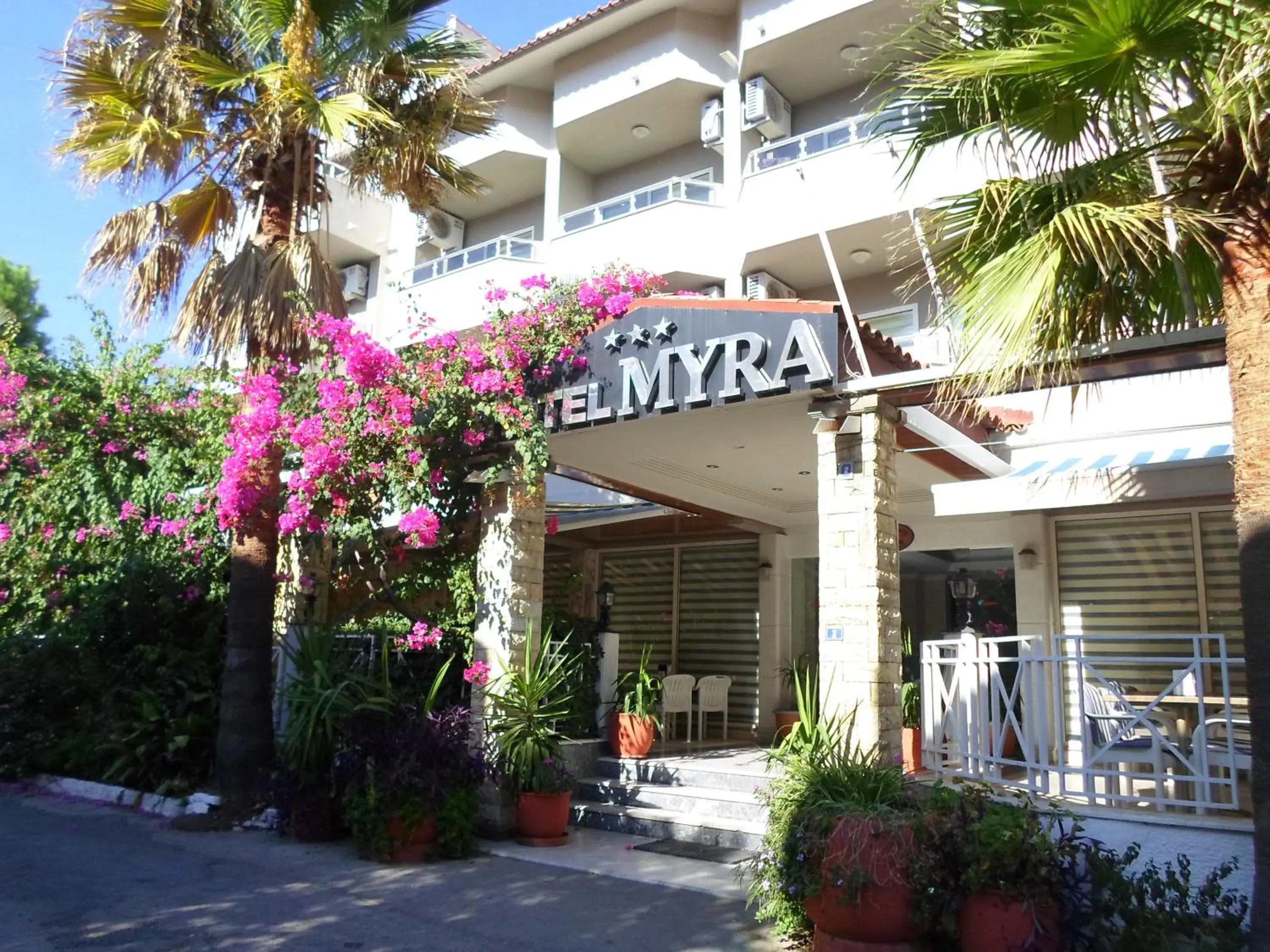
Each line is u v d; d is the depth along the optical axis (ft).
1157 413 34.99
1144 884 17.52
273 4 33.37
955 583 40.86
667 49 56.13
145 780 34.65
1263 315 15.35
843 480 25.55
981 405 32.68
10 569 43.34
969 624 40.22
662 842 28.81
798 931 19.57
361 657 36.78
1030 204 19.58
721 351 27.09
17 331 48.93
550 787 29.04
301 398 32.01
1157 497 25.40
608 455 33.86
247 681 32.58
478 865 25.94
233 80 33.06
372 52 35.45
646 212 55.01
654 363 28.58
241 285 33.06
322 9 34.40
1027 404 37.76
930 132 20.22
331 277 34.37
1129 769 27.99
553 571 55.67
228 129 36.17
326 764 29.14
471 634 35.32
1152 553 35.47
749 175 51.01
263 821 30.22
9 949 18.67
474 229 70.49
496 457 31.42
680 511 44.27
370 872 24.97
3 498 44.37
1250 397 15.30
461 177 39.09
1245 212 15.88
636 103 58.03
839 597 25.16
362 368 29.73
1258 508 14.88
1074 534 37.19
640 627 51.96
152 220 34.09
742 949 19.26
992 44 18.19
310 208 36.88
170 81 32.83
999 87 17.76
